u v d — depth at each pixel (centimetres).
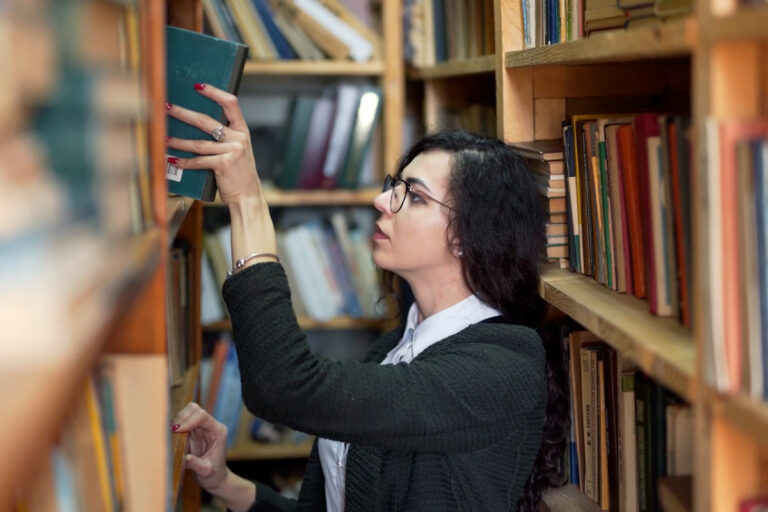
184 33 124
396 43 261
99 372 85
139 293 69
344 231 272
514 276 144
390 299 254
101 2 66
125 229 72
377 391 123
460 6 236
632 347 98
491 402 129
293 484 282
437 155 146
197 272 190
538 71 166
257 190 129
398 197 146
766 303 75
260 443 275
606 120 130
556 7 146
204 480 161
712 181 77
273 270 126
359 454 138
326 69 260
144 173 86
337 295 273
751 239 75
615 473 136
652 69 170
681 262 102
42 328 42
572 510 142
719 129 76
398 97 263
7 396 38
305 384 121
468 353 133
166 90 125
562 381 151
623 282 125
